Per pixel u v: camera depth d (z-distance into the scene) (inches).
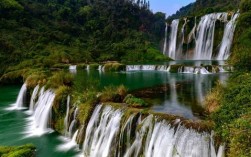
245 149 420.2
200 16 2933.1
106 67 2089.1
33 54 2657.5
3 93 1707.7
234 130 442.0
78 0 5359.3
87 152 805.9
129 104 794.8
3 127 1046.4
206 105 752.3
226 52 2513.5
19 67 2304.4
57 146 864.3
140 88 1130.7
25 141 908.0
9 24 3189.0
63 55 2625.5
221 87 754.2
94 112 842.2
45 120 1037.8
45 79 1298.0
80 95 957.2
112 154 727.1
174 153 591.8
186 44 3080.7
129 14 4421.8
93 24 3993.6
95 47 3216.0
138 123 692.1
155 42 4020.7
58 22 3971.5
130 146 693.3
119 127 723.4
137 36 3535.9
